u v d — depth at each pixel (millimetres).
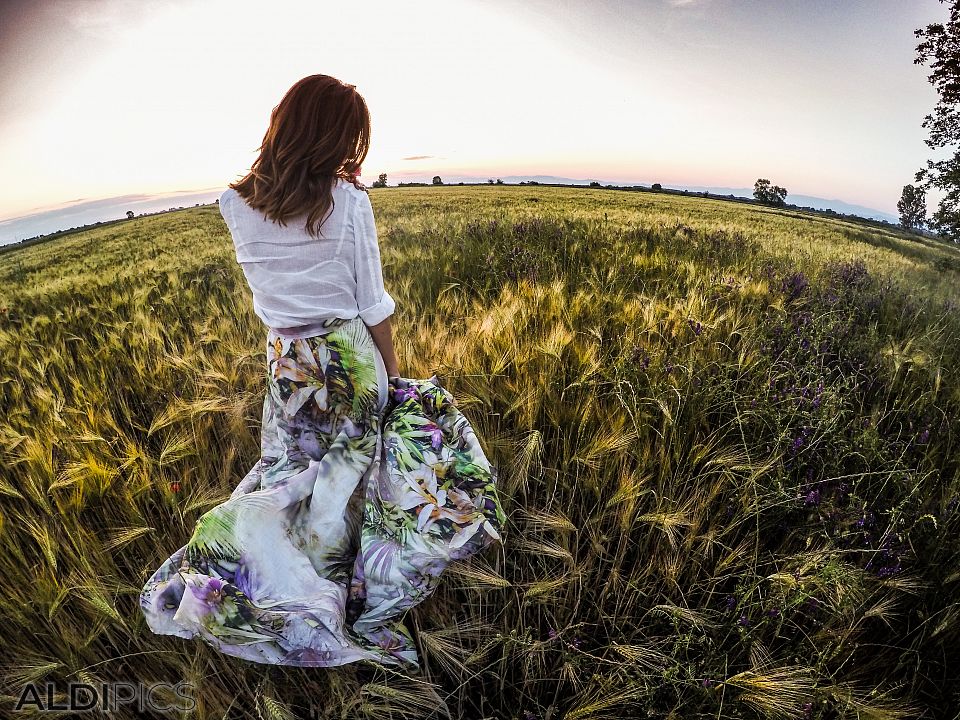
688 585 1892
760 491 2000
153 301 4492
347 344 1743
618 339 2879
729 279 3807
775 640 1737
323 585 1626
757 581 1694
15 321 4383
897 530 1868
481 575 1707
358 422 1854
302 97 1484
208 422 2500
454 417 2002
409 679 1592
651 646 1669
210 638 1496
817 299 3588
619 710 1586
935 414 2492
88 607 1722
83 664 1680
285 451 1932
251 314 3615
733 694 1503
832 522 1889
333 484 1729
